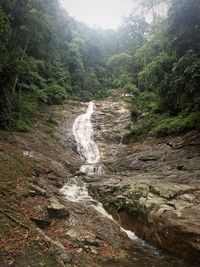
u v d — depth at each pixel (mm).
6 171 9211
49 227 7109
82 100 32781
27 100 20500
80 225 7734
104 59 51281
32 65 19328
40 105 24266
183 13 13070
